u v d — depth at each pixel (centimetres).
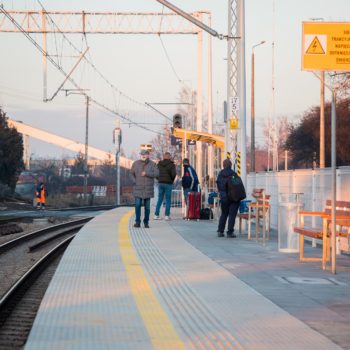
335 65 1188
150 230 1994
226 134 2177
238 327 750
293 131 8200
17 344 877
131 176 2070
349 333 735
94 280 1062
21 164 7106
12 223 3294
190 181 2473
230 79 2130
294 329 744
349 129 6706
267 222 1845
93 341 679
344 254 1488
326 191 1578
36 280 1603
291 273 1175
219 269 1199
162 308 847
